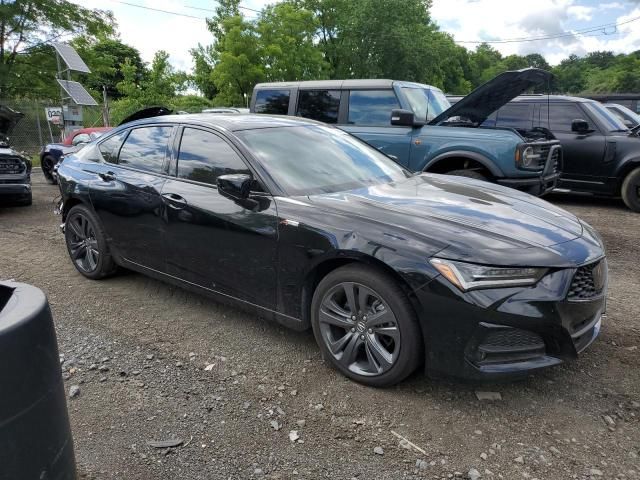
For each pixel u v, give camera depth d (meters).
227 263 3.51
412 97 7.46
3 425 1.46
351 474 2.31
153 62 25.48
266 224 3.24
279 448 2.48
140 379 3.10
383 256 2.74
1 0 21.95
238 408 2.80
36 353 1.55
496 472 2.31
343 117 7.68
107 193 4.41
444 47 41.78
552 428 2.62
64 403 1.73
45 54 24.09
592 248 2.87
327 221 3.01
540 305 2.55
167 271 4.04
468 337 2.58
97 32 24.52
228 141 3.65
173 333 3.73
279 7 28.66
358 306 2.94
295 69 27.81
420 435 2.57
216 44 29.48
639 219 7.71
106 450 2.46
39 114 19.86
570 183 8.55
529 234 2.83
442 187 3.79
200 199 3.63
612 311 4.09
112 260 4.68
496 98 6.85
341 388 2.98
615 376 3.11
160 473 2.31
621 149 7.99
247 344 3.55
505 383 3.03
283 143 3.79
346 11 35.00
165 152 4.08
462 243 2.66
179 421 2.69
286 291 3.23
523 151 6.21
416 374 3.13
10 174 8.30
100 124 23.56
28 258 5.68
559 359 2.67
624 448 2.47
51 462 1.63
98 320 3.96
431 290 2.62
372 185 3.68
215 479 2.28
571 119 8.43
